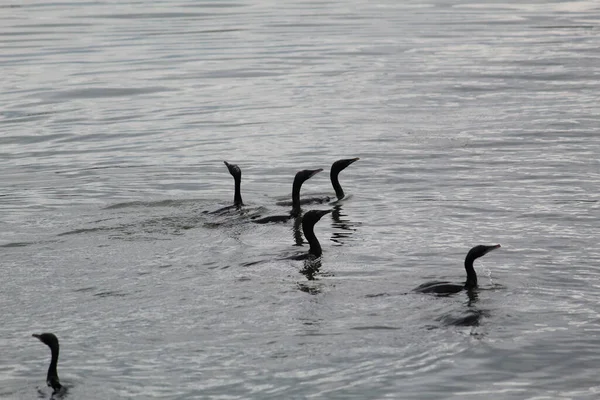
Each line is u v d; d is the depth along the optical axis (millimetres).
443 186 18469
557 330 11242
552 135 22578
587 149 21109
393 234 15320
